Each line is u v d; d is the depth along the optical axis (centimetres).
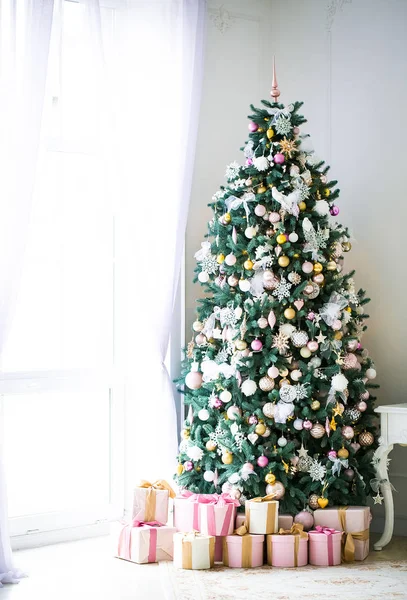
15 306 385
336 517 396
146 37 441
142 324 441
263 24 507
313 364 406
